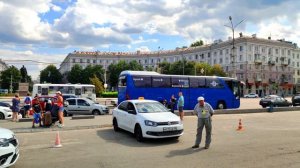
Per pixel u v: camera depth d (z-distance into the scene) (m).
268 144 10.97
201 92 29.03
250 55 88.50
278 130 14.86
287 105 36.41
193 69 83.81
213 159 8.68
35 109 16.25
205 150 10.02
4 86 109.12
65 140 12.36
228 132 14.19
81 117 20.28
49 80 131.25
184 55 115.88
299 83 102.44
